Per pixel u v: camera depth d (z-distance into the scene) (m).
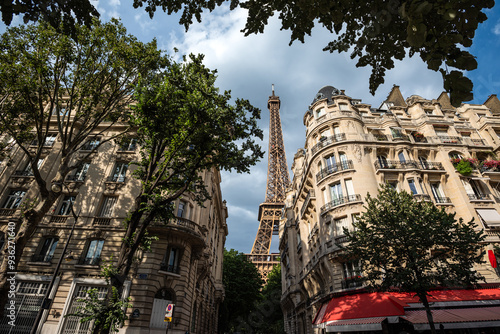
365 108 33.69
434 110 33.88
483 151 30.22
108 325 12.95
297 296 39.22
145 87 16.17
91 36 18.58
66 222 24.73
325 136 30.33
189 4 4.76
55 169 27.64
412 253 16.31
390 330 18.75
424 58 3.28
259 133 18.19
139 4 4.89
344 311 19.39
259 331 57.41
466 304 19.28
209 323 38.72
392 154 28.08
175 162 17.78
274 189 107.62
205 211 31.06
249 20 4.69
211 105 16.53
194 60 17.44
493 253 22.31
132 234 16.03
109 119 21.31
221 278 49.47
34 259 23.27
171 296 23.39
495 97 38.72
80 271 22.58
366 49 4.03
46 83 18.88
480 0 2.77
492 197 26.94
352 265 22.89
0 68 17.48
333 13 3.47
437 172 27.34
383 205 18.53
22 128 21.23
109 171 27.41
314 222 31.80
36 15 3.83
